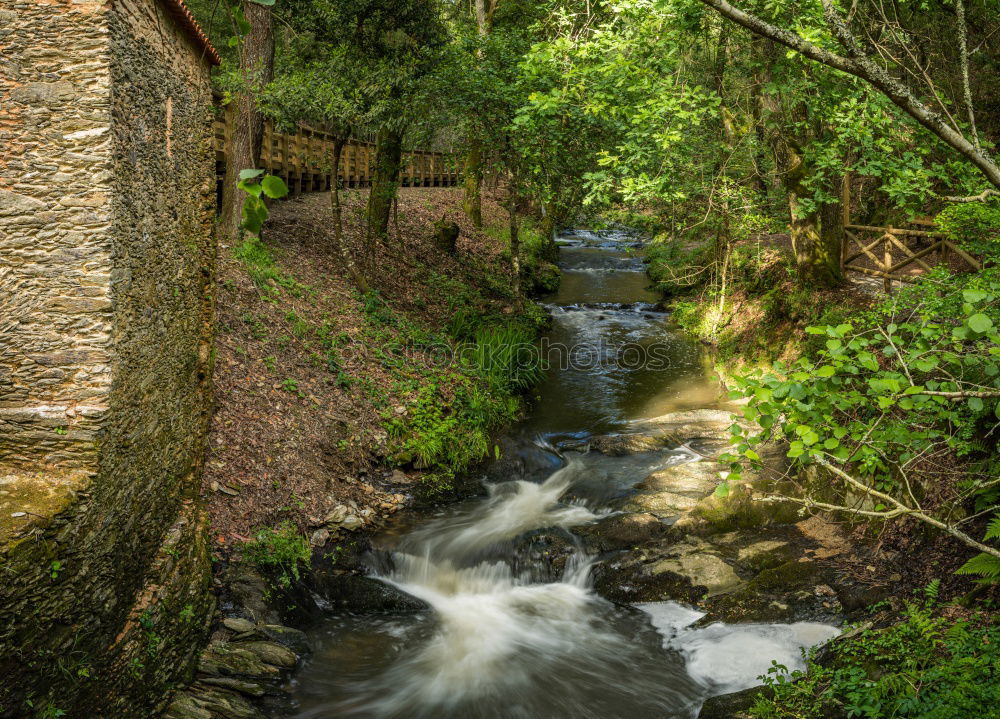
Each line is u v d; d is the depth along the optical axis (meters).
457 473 9.49
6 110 3.59
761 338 13.03
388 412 9.90
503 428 11.02
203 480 7.00
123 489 4.13
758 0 8.20
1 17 3.53
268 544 6.78
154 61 4.26
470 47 13.15
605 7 9.34
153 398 4.51
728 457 3.91
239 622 5.79
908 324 3.83
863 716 4.68
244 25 2.85
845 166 9.55
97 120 3.61
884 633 5.30
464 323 13.99
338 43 11.84
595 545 7.83
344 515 7.81
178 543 5.04
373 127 11.96
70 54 3.57
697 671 5.95
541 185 14.37
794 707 5.04
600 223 16.17
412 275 15.75
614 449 10.31
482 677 5.90
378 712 5.39
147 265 4.29
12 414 3.71
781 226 14.49
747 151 13.17
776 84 9.76
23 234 3.67
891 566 6.52
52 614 3.57
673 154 9.49
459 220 22.05
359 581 7.00
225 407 8.15
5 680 3.29
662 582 7.06
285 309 10.89
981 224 7.05
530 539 7.93
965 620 5.26
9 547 3.30
